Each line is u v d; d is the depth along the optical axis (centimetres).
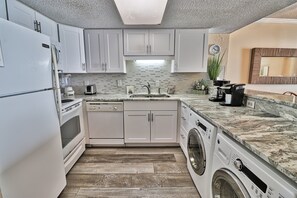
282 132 106
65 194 175
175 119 268
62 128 195
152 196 171
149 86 311
